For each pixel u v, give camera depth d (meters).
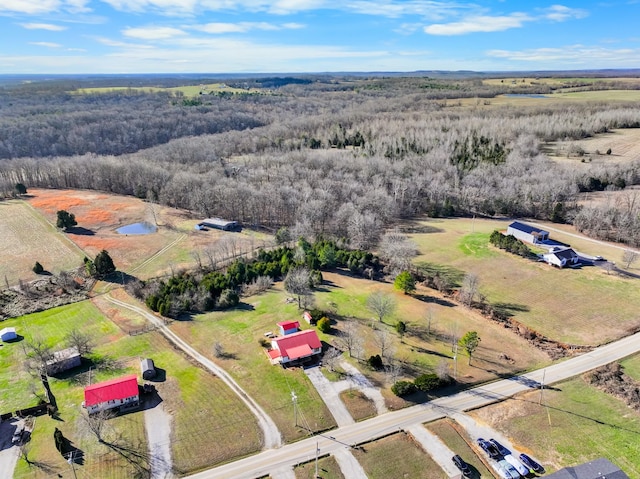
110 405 59.59
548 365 67.25
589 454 51.41
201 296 86.75
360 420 57.53
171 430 56.34
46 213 138.25
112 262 100.31
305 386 63.56
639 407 57.94
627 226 114.06
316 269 100.00
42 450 53.78
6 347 75.56
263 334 76.69
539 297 86.94
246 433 55.66
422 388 61.75
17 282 96.12
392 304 79.75
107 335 78.25
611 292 87.38
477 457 51.59
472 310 83.38
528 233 114.69
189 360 70.50
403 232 125.69
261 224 135.62
